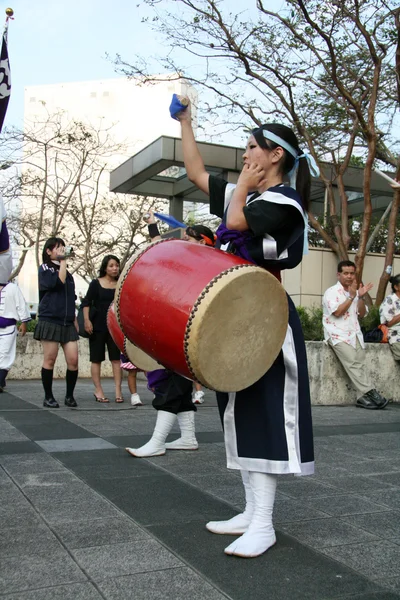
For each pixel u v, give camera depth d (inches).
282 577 91.2
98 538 104.6
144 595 83.6
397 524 117.5
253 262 105.0
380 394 301.4
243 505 126.3
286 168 109.6
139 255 105.7
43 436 192.7
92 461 161.5
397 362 318.3
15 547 99.6
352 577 92.0
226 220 106.3
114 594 83.6
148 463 161.9
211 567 94.0
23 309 311.6
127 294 102.5
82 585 86.1
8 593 83.0
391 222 441.4
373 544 106.2
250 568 94.1
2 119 177.9
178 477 147.8
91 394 316.5
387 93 485.7
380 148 548.7
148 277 100.1
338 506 128.6
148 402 288.0
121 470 152.9
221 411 107.3
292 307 107.0
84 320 279.7
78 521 113.0
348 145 506.0
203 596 84.0
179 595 84.0
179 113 127.1
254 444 101.2
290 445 100.7
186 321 92.8
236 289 93.9
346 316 290.2
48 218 730.2
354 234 646.5
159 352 98.6
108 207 790.5
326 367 297.6
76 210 713.0
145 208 743.1
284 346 103.3
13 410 244.5
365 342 323.0
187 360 93.7
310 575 92.3
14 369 387.9
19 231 708.7
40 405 262.4
